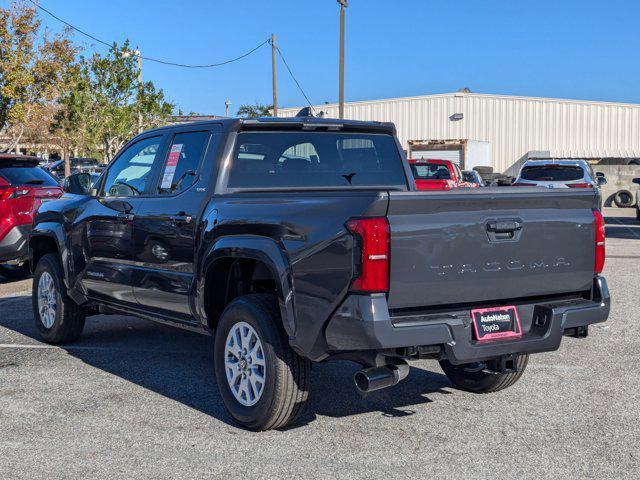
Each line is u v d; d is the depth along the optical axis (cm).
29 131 3744
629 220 2612
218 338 482
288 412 448
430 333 397
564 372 608
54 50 2739
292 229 429
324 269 405
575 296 469
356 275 389
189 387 566
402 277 392
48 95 2786
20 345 709
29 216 1057
